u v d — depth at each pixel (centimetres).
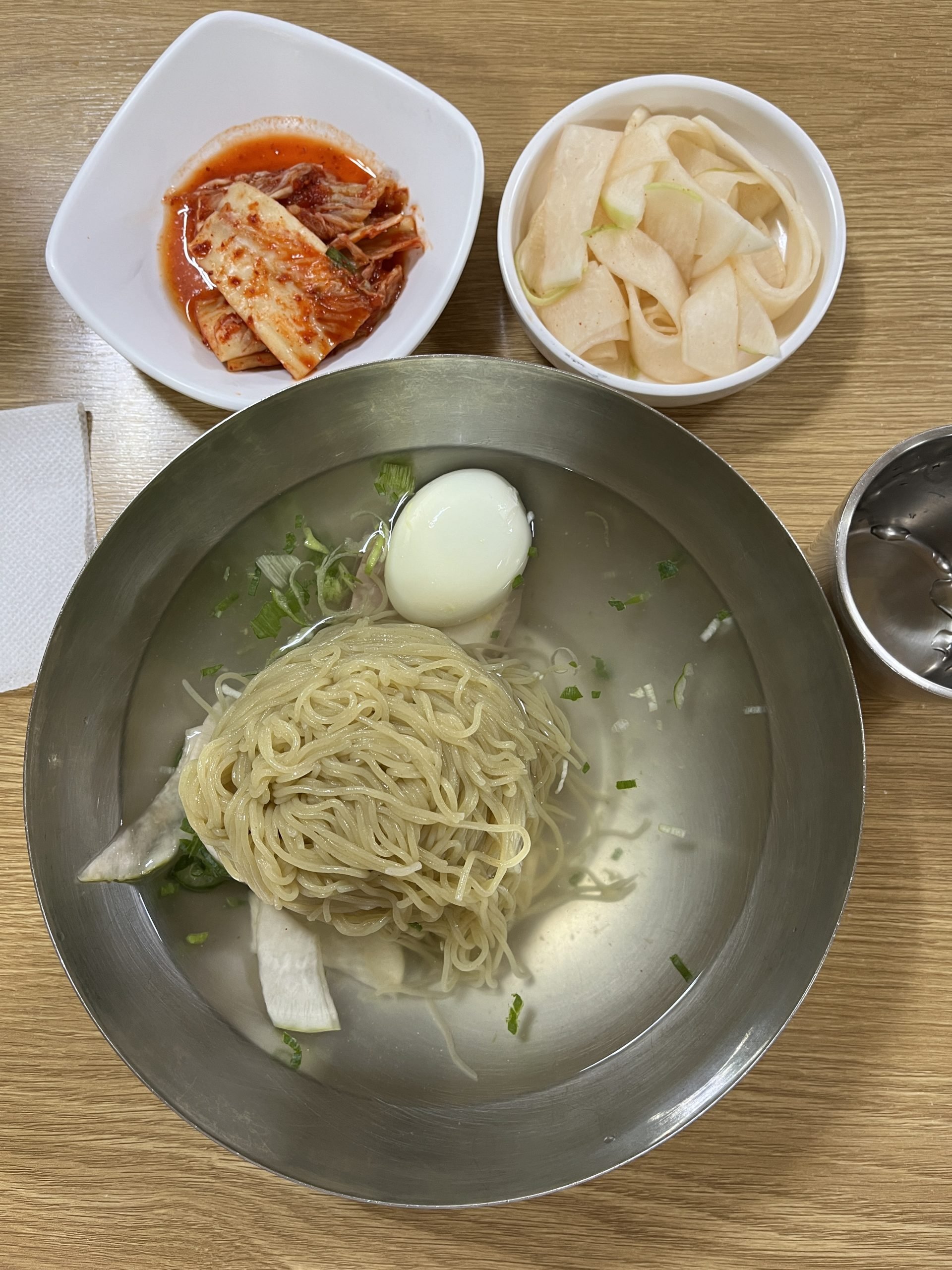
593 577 32
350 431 29
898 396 32
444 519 30
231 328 31
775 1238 31
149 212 32
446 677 30
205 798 29
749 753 31
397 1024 30
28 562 32
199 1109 27
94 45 33
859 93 33
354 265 32
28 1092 31
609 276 31
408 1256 31
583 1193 31
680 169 30
